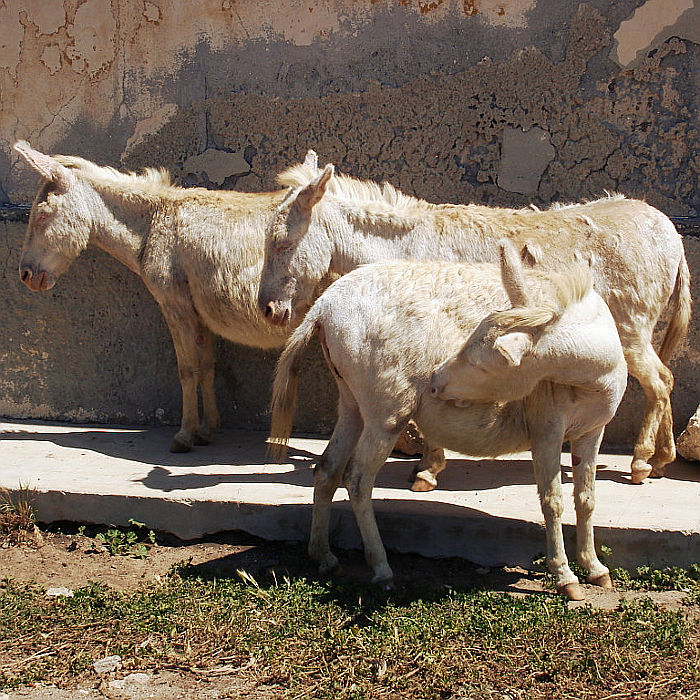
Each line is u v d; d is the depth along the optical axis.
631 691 4.15
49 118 6.56
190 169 6.38
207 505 5.20
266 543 5.16
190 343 5.93
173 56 6.36
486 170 6.04
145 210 5.97
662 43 5.83
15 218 6.43
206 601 4.70
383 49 6.11
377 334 4.64
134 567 5.02
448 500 5.17
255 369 6.29
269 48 6.24
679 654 4.32
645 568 4.83
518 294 4.38
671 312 5.79
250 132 6.29
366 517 4.75
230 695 4.20
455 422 4.65
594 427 4.67
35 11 6.50
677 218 5.87
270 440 4.92
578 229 5.36
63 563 5.05
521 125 5.99
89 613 4.62
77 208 5.95
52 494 5.34
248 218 5.79
